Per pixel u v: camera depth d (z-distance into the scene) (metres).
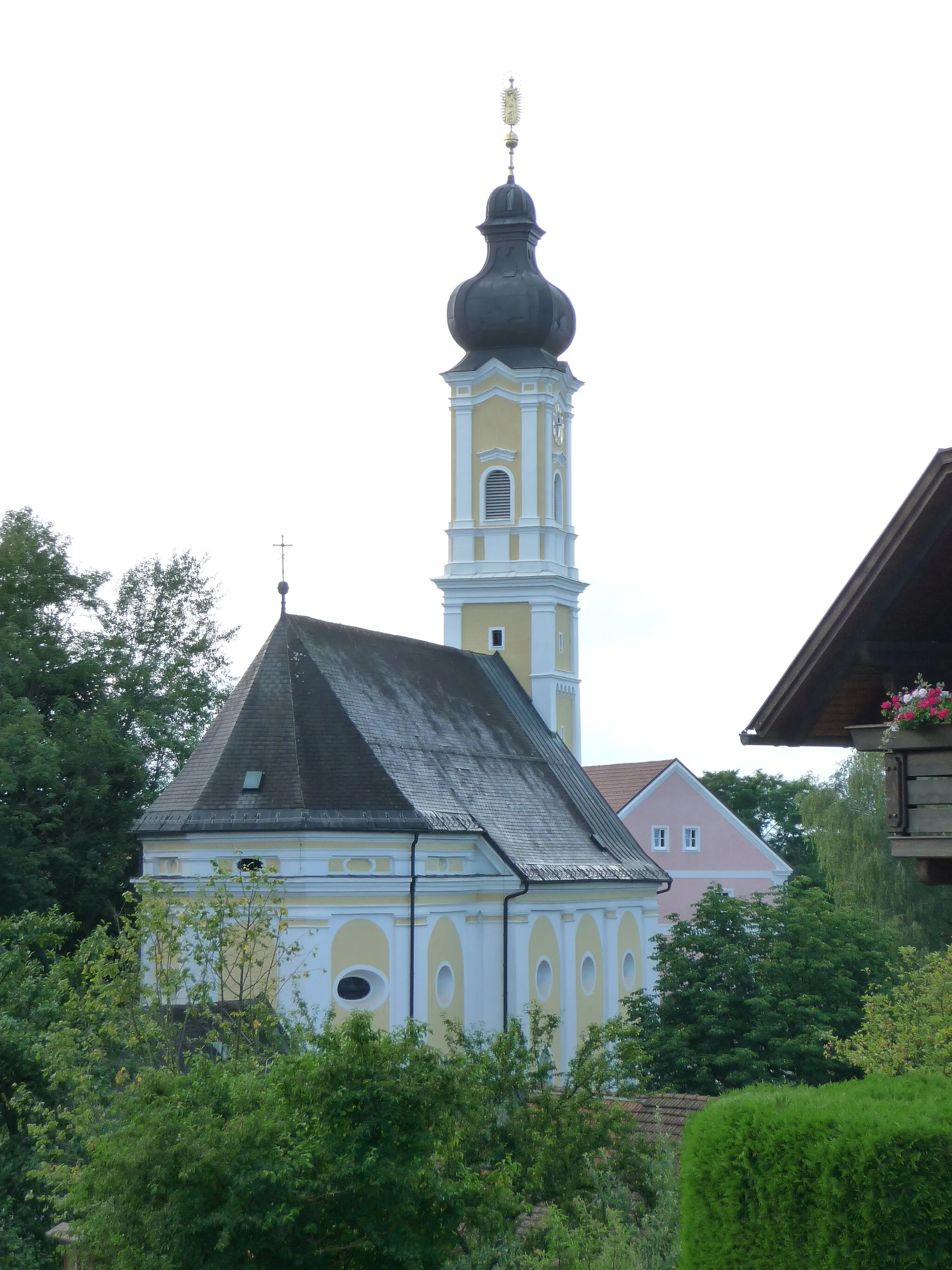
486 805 58.97
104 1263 23.41
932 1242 13.36
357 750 52.16
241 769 50.56
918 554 18.27
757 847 94.19
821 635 19.14
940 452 17.64
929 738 17.81
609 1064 32.00
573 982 60.28
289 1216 21.05
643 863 67.62
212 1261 21.36
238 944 40.38
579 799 67.44
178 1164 21.73
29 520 67.19
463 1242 24.14
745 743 20.12
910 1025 34.16
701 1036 47.38
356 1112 22.44
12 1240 33.69
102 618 71.88
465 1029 54.31
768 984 47.41
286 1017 33.12
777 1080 45.56
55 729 63.44
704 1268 14.66
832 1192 13.70
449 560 73.12
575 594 74.44
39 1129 29.47
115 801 64.19
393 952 50.50
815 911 49.44
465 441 73.00
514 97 74.69
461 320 73.38
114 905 63.00
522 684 71.81
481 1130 27.48
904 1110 13.86
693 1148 14.92
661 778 95.50
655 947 67.06
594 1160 27.67
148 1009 33.50
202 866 49.62
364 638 59.66
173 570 73.81
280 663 53.22
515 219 73.50
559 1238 22.70
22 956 38.38
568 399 74.94
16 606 65.69
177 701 67.94
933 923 69.81
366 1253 22.11
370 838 50.38
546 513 72.44
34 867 59.47
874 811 72.88
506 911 55.69
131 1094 24.02
